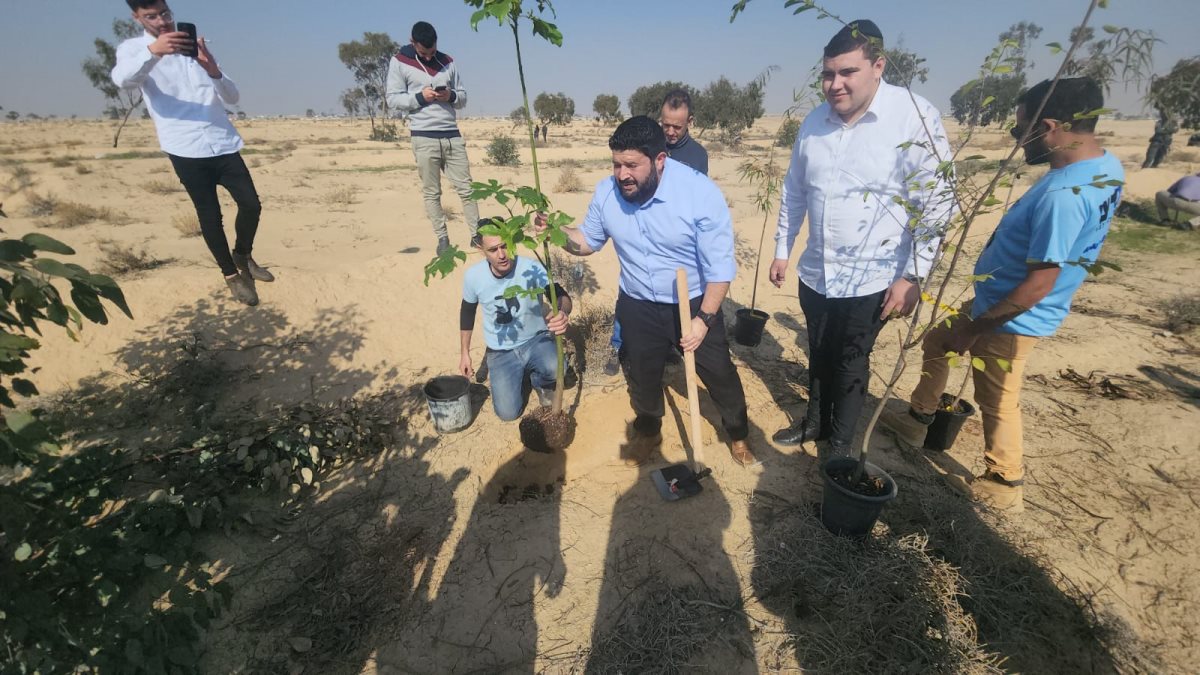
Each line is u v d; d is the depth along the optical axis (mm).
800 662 2400
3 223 8758
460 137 5559
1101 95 2338
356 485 3520
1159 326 5477
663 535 3068
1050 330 2770
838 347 3209
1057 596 2631
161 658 2176
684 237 2902
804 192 3379
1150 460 3521
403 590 2807
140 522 2799
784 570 2783
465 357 4121
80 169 16484
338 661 2486
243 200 4574
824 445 3729
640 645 2486
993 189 1940
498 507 3330
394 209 11398
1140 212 10102
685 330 2920
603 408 4180
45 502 2434
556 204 11898
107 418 3977
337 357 4816
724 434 3896
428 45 5082
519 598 2752
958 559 2789
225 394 4297
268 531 3145
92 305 1622
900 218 2902
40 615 1945
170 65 4023
